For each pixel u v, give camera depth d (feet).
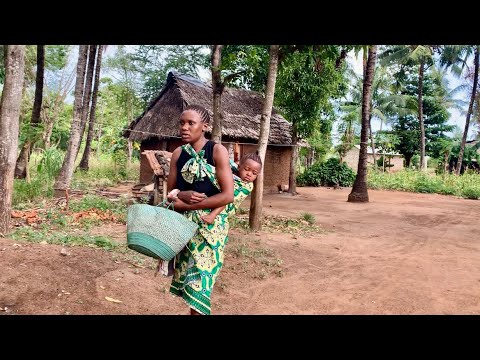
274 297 14.51
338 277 17.30
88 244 17.49
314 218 31.91
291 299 14.40
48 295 11.85
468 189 65.46
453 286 16.70
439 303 14.56
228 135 48.03
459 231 31.14
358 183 48.67
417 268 19.34
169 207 9.08
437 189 69.82
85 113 46.16
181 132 9.19
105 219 25.43
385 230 29.71
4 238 16.53
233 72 30.66
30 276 12.51
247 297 14.35
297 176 74.08
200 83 54.08
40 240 17.17
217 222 9.23
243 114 53.78
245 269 17.07
